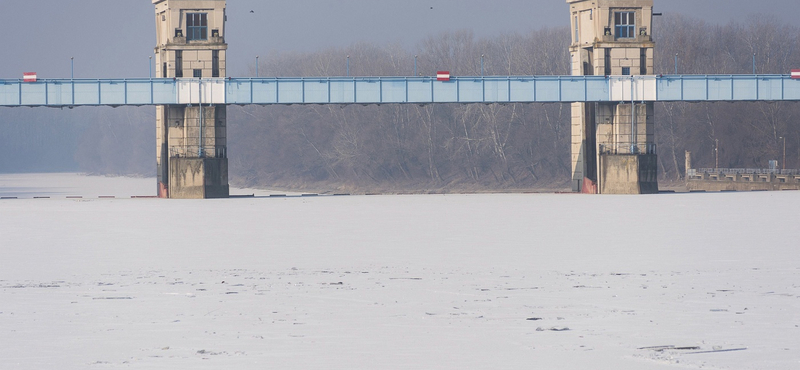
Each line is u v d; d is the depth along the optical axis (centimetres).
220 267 15662
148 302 12025
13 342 9625
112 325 10500
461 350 9231
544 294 12525
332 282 13750
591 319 10725
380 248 18525
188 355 9044
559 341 9588
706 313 11019
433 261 16338
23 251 18312
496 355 9012
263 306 11688
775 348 9156
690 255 16975
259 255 17400
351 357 8950
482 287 13200
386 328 10281
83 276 14625
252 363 8725
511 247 18562
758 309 11250
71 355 9044
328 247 18762
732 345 9312
